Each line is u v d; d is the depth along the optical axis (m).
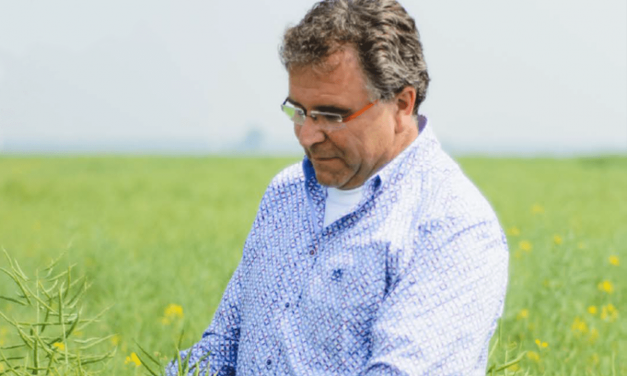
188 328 6.65
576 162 43.75
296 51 2.60
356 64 2.59
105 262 9.46
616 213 18.27
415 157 2.77
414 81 2.69
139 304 7.57
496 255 2.67
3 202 22.16
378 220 2.72
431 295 2.58
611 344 6.39
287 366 2.81
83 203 22.20
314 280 2.78
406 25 2.64
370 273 2.68
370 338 2.69
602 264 9.12
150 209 20.25
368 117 2.64
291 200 3.01
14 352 5.63
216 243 11.34
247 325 3.00
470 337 2.57
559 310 7.04
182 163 43.09
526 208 18.42
